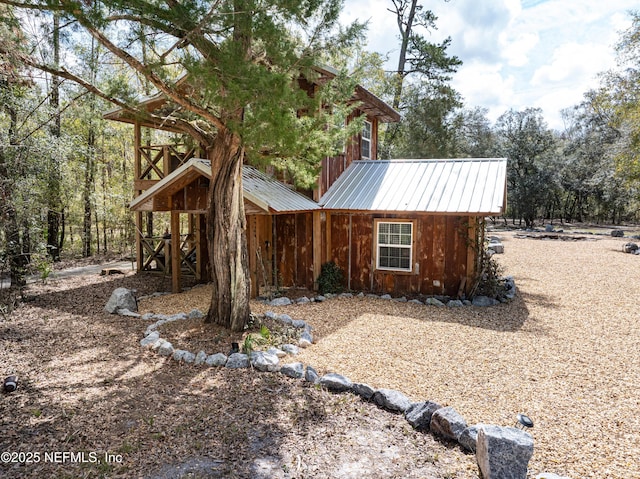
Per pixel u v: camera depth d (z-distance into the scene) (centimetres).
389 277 1032
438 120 2447
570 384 504
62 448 354
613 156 2031
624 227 3369
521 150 3167
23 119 888
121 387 476
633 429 397
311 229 1048
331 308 868
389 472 329
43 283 1077
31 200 926
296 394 468
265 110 486
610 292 1038
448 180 1059
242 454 350
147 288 1066
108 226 1944
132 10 457
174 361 555
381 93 2408
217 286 672
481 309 879
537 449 362
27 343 623
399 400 440
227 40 504
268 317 729
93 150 1302
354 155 1295
